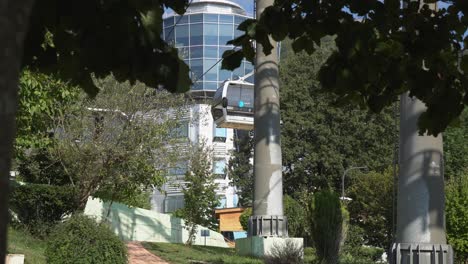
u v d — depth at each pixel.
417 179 9.17
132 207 27.83
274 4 6.30
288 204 25.20
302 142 43.31
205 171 33.31
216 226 42.28
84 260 11.91
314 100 43.34
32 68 5.15
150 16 4.54
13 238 16.42
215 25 67.31
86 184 19.45
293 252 15.10
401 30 6.36
